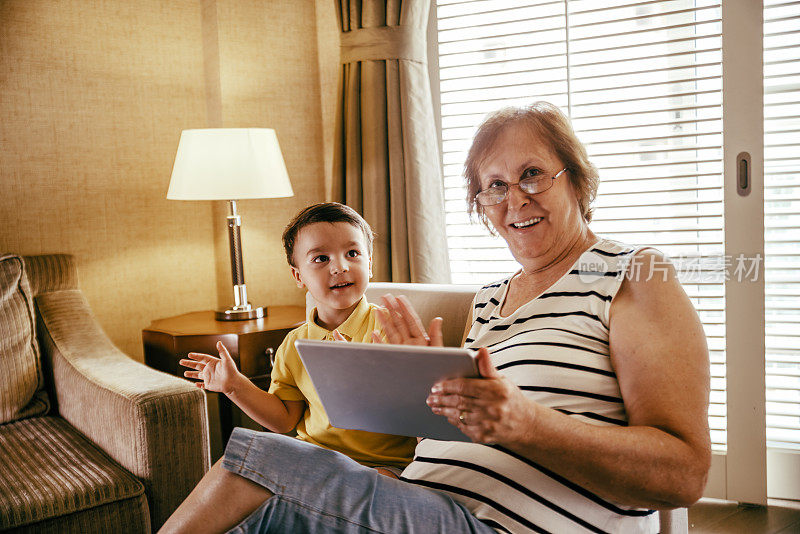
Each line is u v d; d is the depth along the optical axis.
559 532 1.06
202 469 1.70
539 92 2.39
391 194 2.42
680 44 2.15
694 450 0.98
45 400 2.10
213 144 2.25
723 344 2.18
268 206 2.76
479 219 1.43
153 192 2.70
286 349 1.63
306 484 1.05
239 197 2.24
